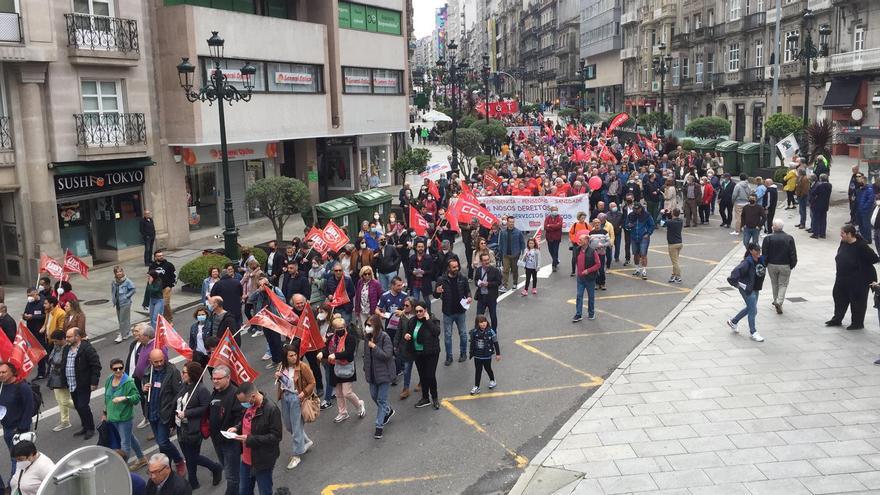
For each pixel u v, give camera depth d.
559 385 11.74
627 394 11.05
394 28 37.50
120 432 9.30
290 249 16.48
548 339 14.03
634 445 9.42
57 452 10.16
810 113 46.84
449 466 9.31
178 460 9.33
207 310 11.87
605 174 26.77
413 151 34.94
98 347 15.09
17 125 20.42
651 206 24.83
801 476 8.39
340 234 16.33
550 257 21.27
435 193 24.66
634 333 14.10
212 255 19.64
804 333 13.33
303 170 33.47
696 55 63.19
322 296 15.52
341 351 10.49
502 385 11.88
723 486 8.29
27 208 20.80
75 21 21.41
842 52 43.06
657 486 8.38
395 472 9.21
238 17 26.86
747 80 53.97
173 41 24.73
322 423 10.80
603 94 91.38
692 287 17.25
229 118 26.66
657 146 40.66
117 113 23.08
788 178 25.80
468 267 19.12
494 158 45.22
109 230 23.67
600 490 8.38
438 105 90.56
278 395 9.52
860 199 19.81
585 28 94.44
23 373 9.73
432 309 16.55
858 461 8.65
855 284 13.27
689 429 9.77
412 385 12.17
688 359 12.36
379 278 16.22
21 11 19.88
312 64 31.20
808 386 10.94
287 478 9.17
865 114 41.44
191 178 27.27
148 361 9.84
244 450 8.19
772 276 14.53
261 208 22.14
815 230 21.27
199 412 8.66
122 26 22.70
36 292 13.55
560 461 9.13
